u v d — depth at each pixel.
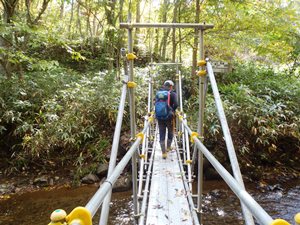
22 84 6.32
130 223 3.86
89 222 0.73
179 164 3.91
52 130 5.64
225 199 4.54
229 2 6.80
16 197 4.70
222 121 1.79
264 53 7.43
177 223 2.38
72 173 5.40
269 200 4.55
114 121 6.13
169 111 4.24
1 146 5.87
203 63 2.40
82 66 9.20
